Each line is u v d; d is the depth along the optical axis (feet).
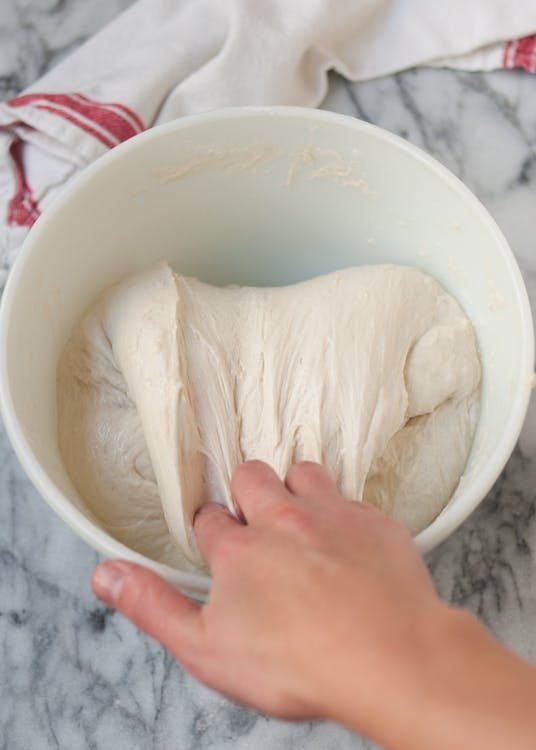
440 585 2.13
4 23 2.50
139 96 2.28
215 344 1.89
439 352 1.94
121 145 1.85
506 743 1.01
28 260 1.79
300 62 2.36
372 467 1.86
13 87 2.46
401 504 1.90
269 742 2.06
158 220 2.03
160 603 1.35
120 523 1.89
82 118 2.24
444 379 1.94
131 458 1.90
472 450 1.95
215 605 1.28
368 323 1.91
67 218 1.86
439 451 1.94
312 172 1.99
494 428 1.85
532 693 1.04
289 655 1.17
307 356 1.87
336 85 2.45
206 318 1.92
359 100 2.44
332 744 2.06
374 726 1.09
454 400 1.98
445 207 1.92
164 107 2.33
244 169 1.98
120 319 1.94
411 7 2.39
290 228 2.11
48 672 2.12
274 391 1.84
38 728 2.09
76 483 1.91
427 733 1.04
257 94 2.33
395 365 1.90
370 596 1.18
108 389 1.97
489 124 2.42
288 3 2.31
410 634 1.12
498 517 2.15
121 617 2.14
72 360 1.99
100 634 2.13
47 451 1.82
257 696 1.22
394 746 1.07
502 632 2.10
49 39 2.49
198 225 2.08
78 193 1.84
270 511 1.36
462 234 1.93
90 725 2.09
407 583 1.22
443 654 1.09
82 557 2.18
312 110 1.87
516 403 1.74
